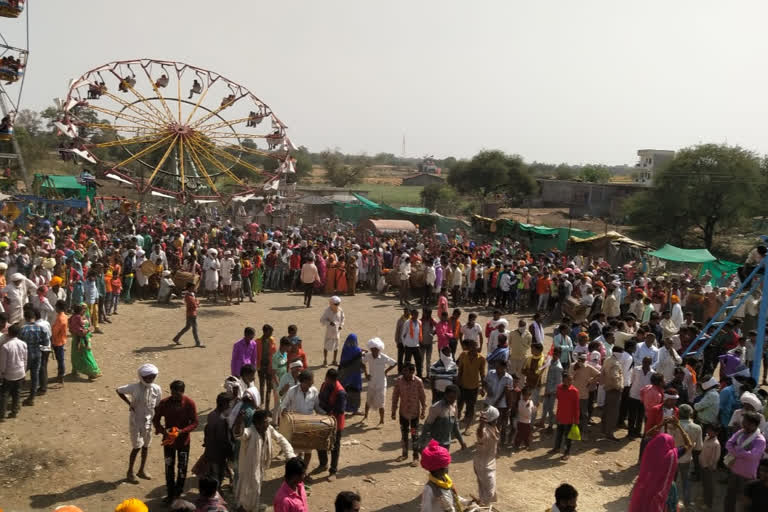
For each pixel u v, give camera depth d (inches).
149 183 1569.9
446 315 506.0
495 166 3078.2
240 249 930.1
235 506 290.5
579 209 2699.3
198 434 393.7
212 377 504.7
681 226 1950.1
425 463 247.0
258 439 282.4
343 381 426.6
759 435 305.6
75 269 627.5
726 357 477.7
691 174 1872.5
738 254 1847.9
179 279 797.2
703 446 333.4
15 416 398.3
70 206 1248.8
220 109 1713.8
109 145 1567.4
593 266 1013.2
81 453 355.3
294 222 1771.7
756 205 1852.9
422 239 1273.4
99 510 295.1
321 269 893.8
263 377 421.1
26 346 400.2
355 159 7687.0
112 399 443.2
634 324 533.3
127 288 765.9
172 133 1637.6
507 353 447.5
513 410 405.7
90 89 1526.8
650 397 379.6
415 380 367.6
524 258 1045.8
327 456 362.6
